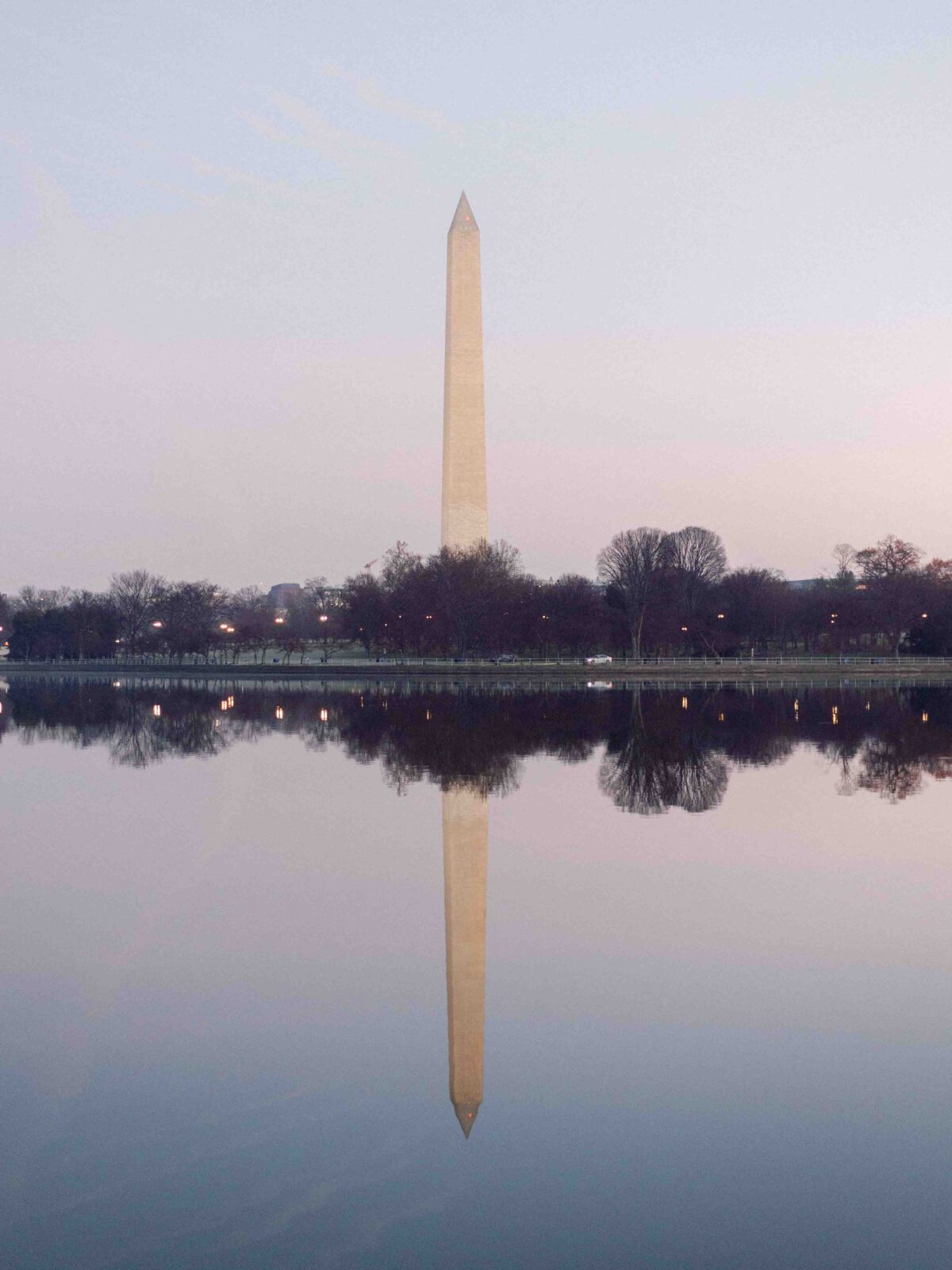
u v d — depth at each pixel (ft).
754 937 68.59
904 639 595.06
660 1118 45.27
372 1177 41.22
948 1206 39.01
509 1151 42.83
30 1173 41.60
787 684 378.94
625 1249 36.94
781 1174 41.06
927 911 74.02
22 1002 58.75
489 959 64.95
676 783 128.77
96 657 645.92
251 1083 48.78
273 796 121.80
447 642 472.44
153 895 79.82
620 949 66.39
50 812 113.80
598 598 533.55
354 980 61.62
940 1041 52.60
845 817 106.93
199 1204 39.58
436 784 129.18
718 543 634.43
